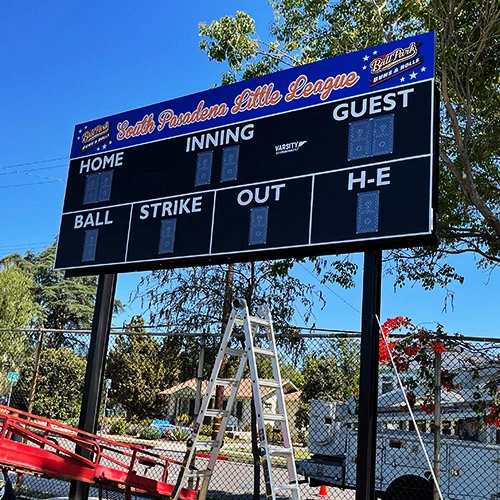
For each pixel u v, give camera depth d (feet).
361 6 41.78
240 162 27.17
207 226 27.25
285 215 25.04
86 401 28.40
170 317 38.19
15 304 105.09
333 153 24.50
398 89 23.59
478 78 35.68
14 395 82.79
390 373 32.65
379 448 33.53
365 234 22.65
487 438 31.30
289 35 45.50
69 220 32.58
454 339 25.54
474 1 33.81
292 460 21.08
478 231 37.86
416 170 22.24
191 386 85.81
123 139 32.01
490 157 39.37
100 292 30.25
